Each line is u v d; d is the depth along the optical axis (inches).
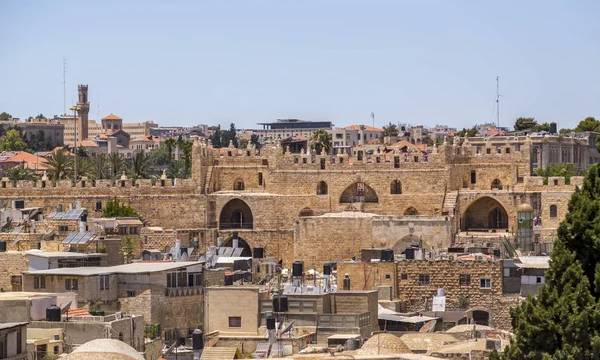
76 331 7194.9
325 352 6594.5
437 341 7313.0
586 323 5467.5
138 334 7509.8
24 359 6481.3
